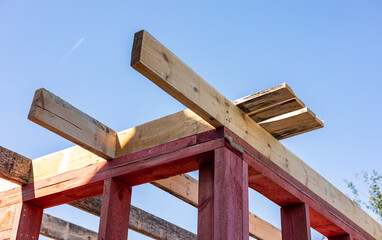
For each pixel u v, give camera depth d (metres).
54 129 4.16
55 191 4.74
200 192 4.03
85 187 4.62
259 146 4.40
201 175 4.09
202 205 3.97
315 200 4.99
